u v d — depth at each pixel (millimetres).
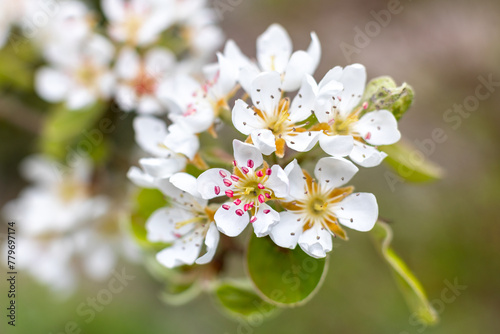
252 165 353
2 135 747
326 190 362
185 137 374
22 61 523
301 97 359
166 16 473
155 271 444
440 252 697
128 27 474
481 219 715
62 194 517
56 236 521
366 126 368
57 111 495
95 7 581
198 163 376
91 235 513
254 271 380
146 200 420
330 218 362
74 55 486
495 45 812
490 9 832
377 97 374
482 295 694
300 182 358
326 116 357
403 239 693
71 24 478
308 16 879
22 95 611
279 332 657
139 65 473
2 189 776
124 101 469
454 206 719
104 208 503
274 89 362
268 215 353
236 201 356
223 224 355
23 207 530
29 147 759
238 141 348
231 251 434
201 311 694
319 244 354
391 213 688
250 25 850
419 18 853
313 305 665
